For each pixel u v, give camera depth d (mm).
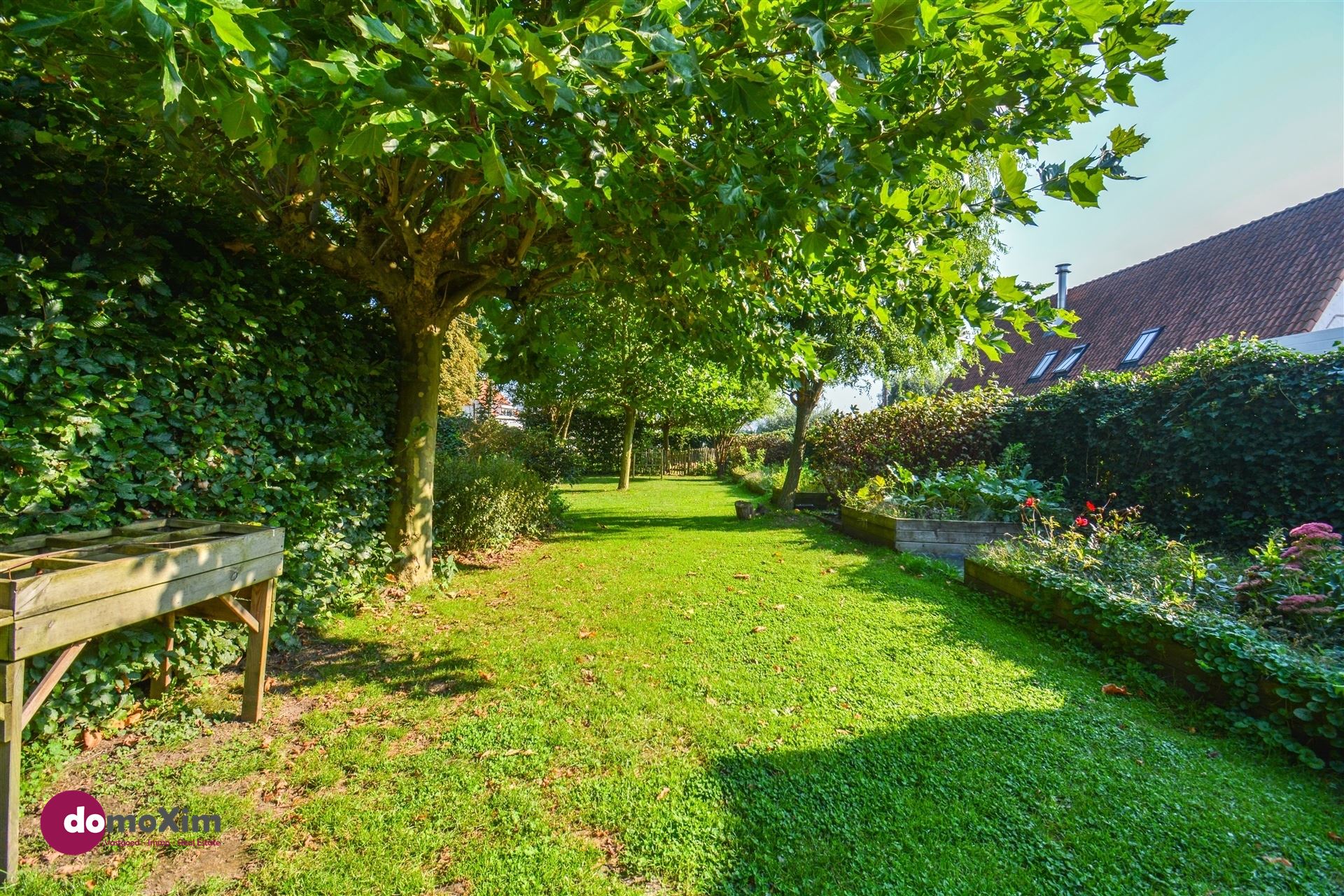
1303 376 4988
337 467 3875
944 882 1729
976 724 2658
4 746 1638
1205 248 11281
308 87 1616
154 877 1743
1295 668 2578
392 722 2680
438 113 1580
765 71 2008
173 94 1175
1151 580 3855
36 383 2301
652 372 11758
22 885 1673
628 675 3184
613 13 1649
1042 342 13609
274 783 2217
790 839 1910
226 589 2381
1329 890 1706
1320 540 3428
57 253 2451
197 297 3064
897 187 2779
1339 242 8664
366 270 4336
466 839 1917
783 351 5051
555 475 12758
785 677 3160
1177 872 1781
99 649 2395
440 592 4789
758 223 2424
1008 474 7535
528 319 5625
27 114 2377
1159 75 2084
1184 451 5805
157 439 2797
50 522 2344
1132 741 2545
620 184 2510
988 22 1706
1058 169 2363
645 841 1902
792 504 10273
